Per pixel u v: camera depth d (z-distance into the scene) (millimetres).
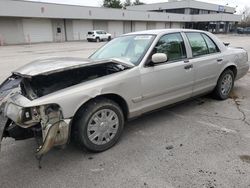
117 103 3391
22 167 2938
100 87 3020
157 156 3084
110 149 3287
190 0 55312
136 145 3373
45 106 2678
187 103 5059
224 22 56531
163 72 3695
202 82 4484
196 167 2822
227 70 5051
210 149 3207
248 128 3822
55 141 2752
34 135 2863
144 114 3717
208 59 4484
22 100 2756
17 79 3328
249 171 2721
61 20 33469
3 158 3141
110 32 41094
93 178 2691
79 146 3184
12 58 13773
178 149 3234
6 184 2627
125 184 2574
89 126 3041
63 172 2816
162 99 3830
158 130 3820
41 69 2912
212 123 4035
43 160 3070
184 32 4301
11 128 2846
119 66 3359
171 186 2512
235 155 3051
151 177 2670
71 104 2799
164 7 59750
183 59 4086
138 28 46094
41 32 31531
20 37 29422
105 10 37594
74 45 25344
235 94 5656
